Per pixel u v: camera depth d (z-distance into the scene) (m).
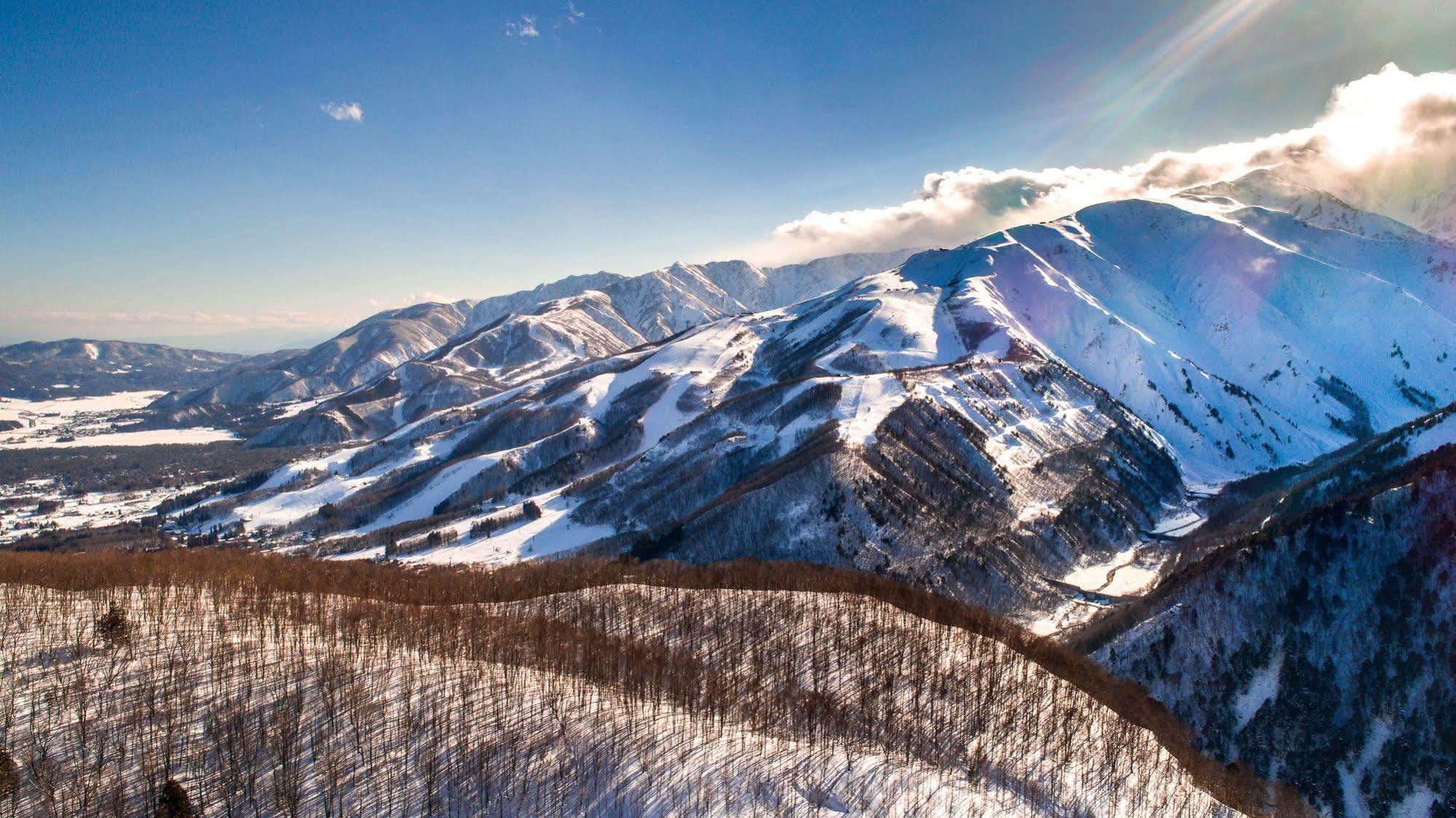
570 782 51.16
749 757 55.34
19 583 78.25
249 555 132.12
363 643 68.88
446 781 50.25
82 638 63.41
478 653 68.81
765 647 77.31
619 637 77.06
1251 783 79.69
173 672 58.78
